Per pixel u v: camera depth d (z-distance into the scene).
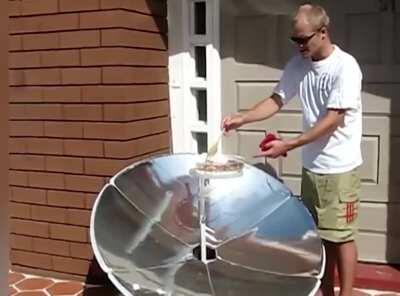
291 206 2.56
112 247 2.27
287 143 2.58
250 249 2.50
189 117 3.75
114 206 2.45
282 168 3.59
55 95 3.39
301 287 2.17
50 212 3.51
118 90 3.22
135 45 3.31
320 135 2.51
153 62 3.52
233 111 3.66
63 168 3.43
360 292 3.18
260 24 3.53
